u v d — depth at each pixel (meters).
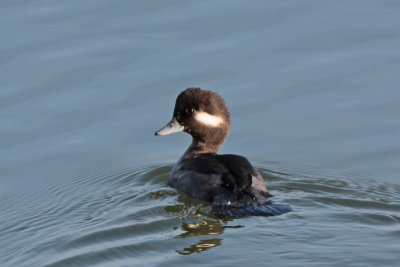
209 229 12.73
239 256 11.68
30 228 13.52
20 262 12.09
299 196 14.21
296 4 21.75
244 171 13.94
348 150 16.92
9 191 15.62
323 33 20.44
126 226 13.00
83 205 14.47
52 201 14.95
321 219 12.88
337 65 19.38
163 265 11.50
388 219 12.88
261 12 21.41
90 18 21.38
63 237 12.83
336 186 14.93
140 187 15.34
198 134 15.59
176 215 13.38
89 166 16.67
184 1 22.06
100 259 11.89
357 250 11.73
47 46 20.27
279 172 16.02
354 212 13.21
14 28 20.94
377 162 16.44
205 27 20.88
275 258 11.58
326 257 11.55
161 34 20.66
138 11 21.67
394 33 20.30
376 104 18.19
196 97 15.41
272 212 13.09
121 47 20.22
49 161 16.84
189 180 14.38
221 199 13.52
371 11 21.30
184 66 19.52
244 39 20.36
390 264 11.30
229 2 21.95
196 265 11.46
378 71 19.12
